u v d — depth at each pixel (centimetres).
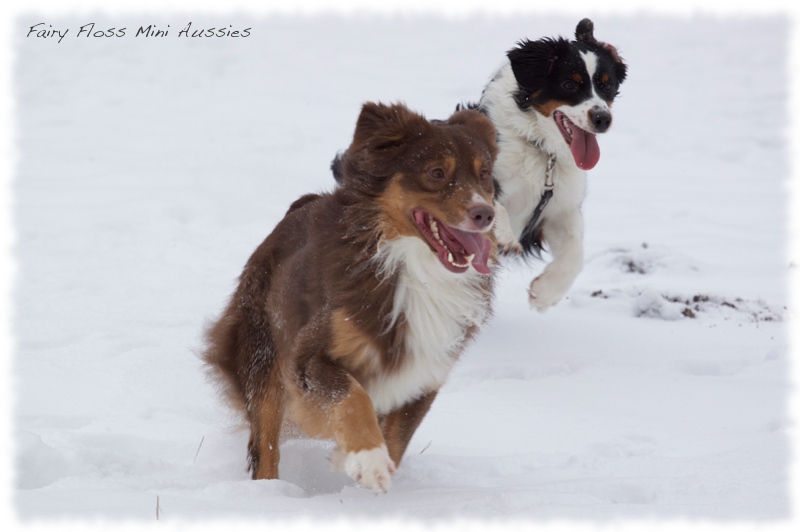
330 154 2395
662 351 1187
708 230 1912
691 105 3297
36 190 1933
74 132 2575
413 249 750
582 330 1269
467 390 1034
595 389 1042
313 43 4038
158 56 3656
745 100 3384
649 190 2267
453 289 765
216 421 905
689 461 779
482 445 880
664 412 974
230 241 1620
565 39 1239
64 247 1551
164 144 2434
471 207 720
